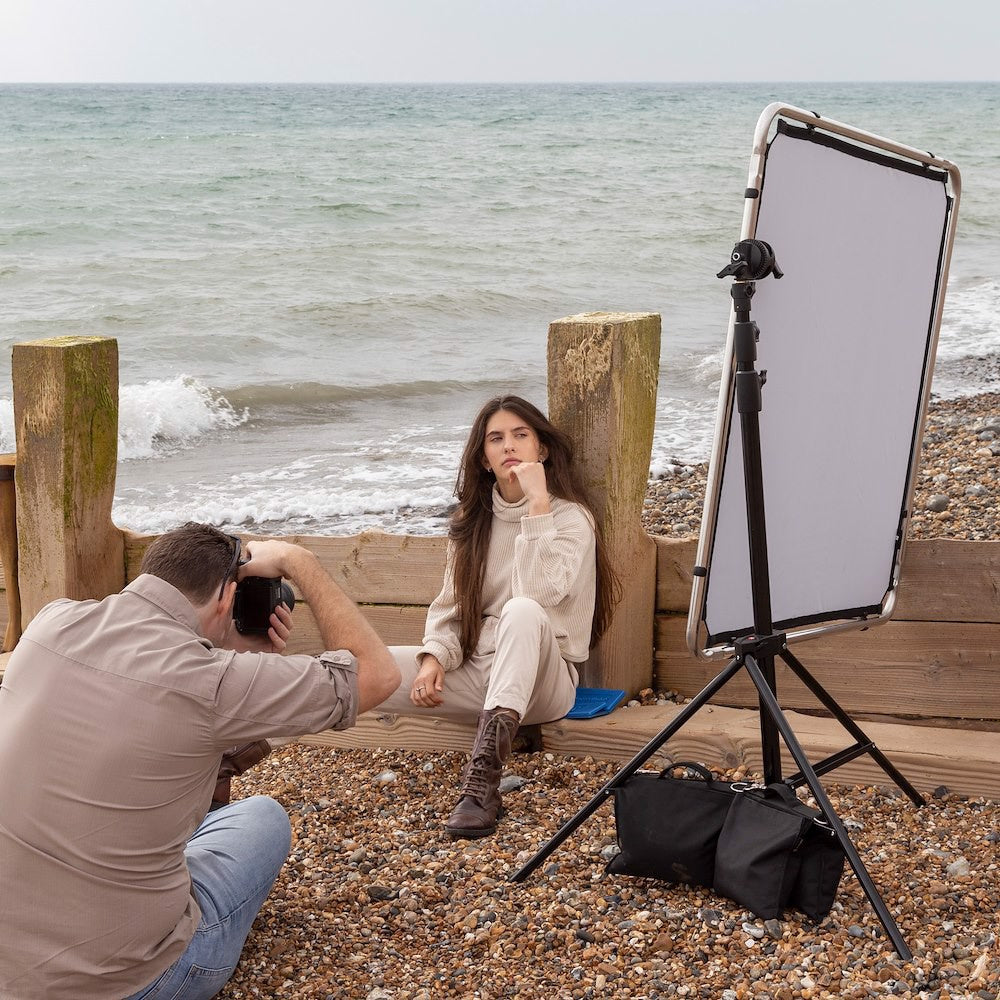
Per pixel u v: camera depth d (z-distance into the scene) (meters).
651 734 3.71
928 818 3.33
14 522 4.36
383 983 2.66
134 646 2.21
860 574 3.32
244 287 17.58
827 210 2.83
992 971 2.52
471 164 37.94
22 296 16.88
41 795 2.12
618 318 3.85
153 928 2.23
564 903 2.96
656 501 7.37
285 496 7.96
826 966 2.57
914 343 3.22
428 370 12.51
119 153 40.12
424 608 4.22
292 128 56.94
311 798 3.75
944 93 155.62
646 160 39.69
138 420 9.84
